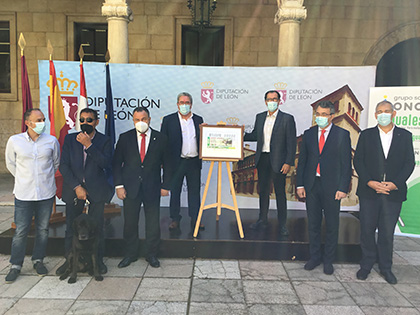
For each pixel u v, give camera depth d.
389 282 3.24
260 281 3.23
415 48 9.11
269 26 8.74
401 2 8.74
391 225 3.26
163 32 8.73
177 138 4.00
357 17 8.79
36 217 3.28
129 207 3.45
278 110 4.05
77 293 2.93
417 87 4.19
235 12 8.70
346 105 4.97
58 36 8.77
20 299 2.81
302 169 3.55
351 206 5.19
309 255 3.74
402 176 3.16
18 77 8.92
